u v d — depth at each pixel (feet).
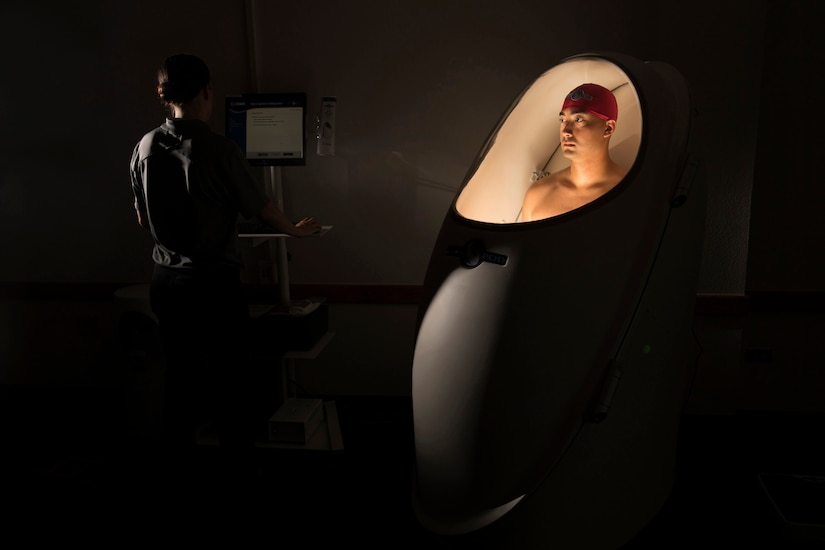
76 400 9.02
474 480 5.00
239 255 6.15
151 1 8.10
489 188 6.39
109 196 8.80
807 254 8.03
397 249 8.55
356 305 8.74
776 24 7.47
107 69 8.38
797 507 5.79
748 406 8.52
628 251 4.83
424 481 5.43
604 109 5.60
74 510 6.31
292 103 7.41
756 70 7.34
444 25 7.81
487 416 4.91
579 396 4.79
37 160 8.80
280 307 7.59
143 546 5.76
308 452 7.38
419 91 8.03
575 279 4.79
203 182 5.54
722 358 8.08
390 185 8.36
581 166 5.80
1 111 8.68
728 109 7.47
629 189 4.94
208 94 5.86
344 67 8.04
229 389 6.17
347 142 8.28
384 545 5.78
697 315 7.96
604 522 5.09
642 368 5.00
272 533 5.97
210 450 7.48
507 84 7.89
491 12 7.72
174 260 5.81
